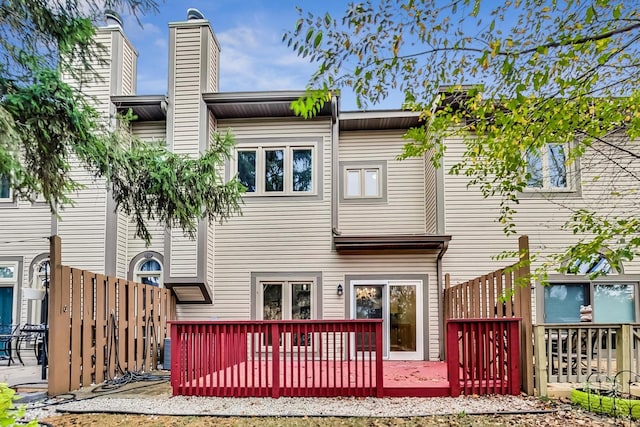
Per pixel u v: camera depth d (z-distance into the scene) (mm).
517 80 4223
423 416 5457
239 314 10453
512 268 4594
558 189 10086
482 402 6027
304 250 10539
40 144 5484
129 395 6574
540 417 5375
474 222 10172
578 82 4379
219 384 6562
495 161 5469
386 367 8844
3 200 10758
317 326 6586
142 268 10805
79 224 10367
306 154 10867
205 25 10695
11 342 10156
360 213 11477
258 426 5180
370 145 11641
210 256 10477
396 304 10305
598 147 8398
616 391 5809
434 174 10477
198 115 10391
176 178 7539
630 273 9984
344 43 3902
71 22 5699
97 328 7492
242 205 10719
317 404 6027
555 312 9992
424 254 10336
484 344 6551
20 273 10570
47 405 5941
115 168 6875
